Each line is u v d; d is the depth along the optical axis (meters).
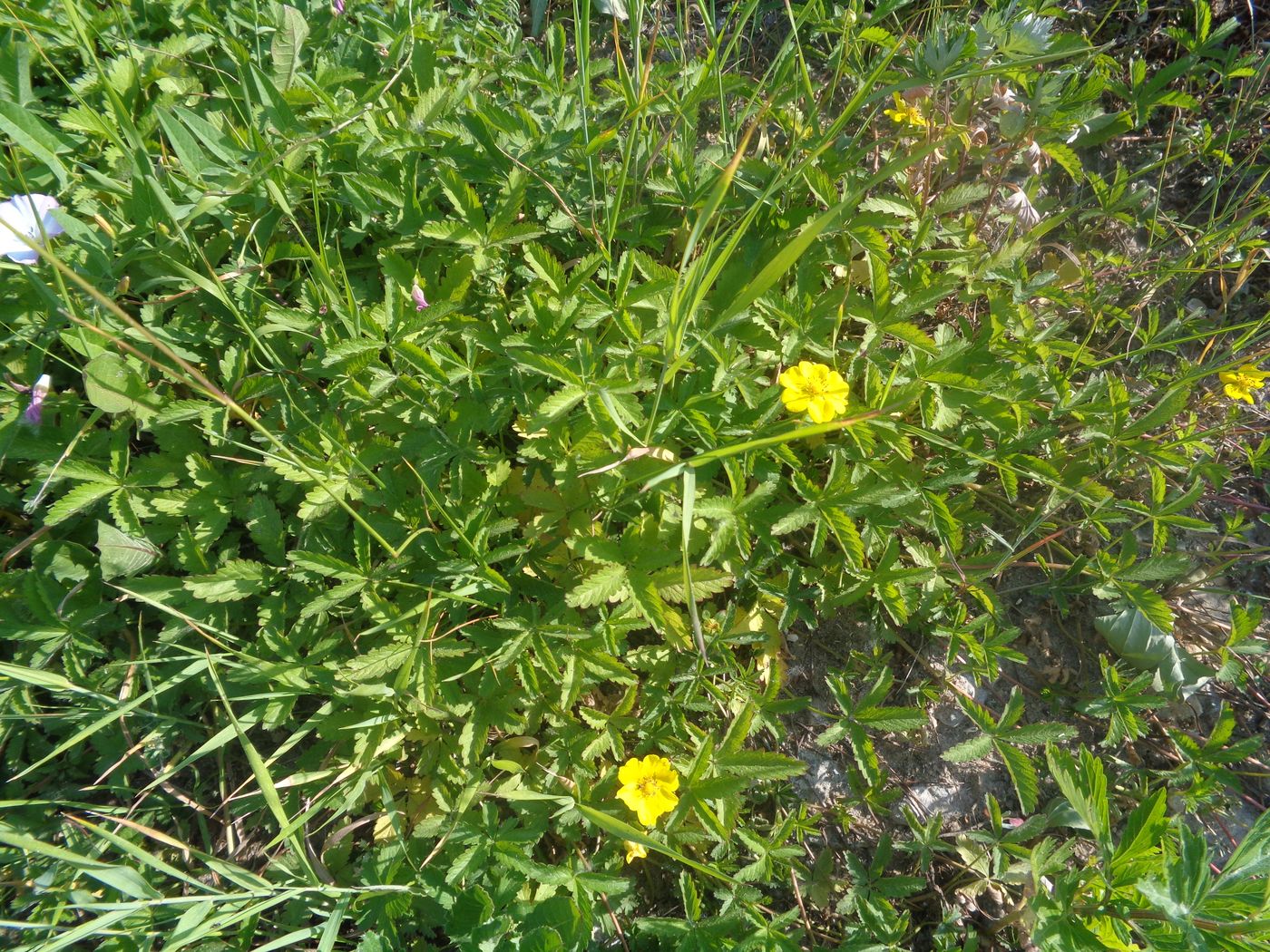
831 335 0.41
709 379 0.36
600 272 0.41
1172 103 0.45
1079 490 0.39
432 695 0.34
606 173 0.40
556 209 0.39
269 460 0.34
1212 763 0.38
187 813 0.39
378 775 0.37
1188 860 0.29
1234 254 0.47
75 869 0.36
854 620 0.42
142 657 0.36
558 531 0.38
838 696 0.38
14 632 0.35
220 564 0.37
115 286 0.36
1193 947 0.28
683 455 0.39
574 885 0.34
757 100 0.42
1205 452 0.42
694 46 0.49
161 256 0.35
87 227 0.35
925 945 0.39
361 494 0.36
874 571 0.38
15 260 0.33
